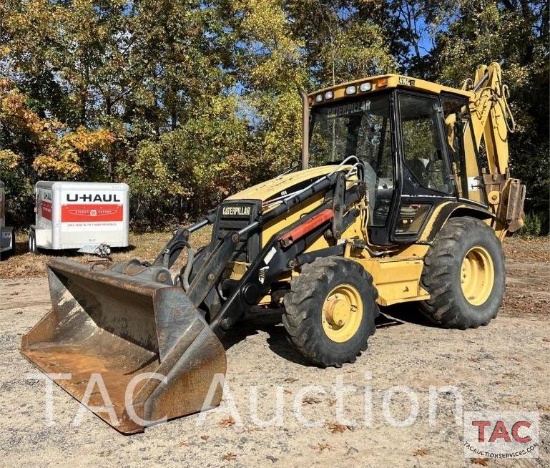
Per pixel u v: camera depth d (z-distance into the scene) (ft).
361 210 19.07
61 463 11.18
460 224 20.59
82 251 40.55
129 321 15.96
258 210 16.87
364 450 11.65
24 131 51.34
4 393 14.74
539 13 57.62
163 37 55.98
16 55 51.29
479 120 23.07
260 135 61.72
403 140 19.21
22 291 29.91
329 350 16.02
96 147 53.57
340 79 62.59
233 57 65.87
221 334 15.64
